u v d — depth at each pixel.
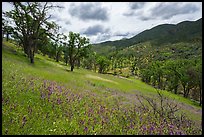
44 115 10.95
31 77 20.20
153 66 137.25
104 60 149.75
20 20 72.69
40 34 73.25
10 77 17.28
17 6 71.56
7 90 13.34
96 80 60.97
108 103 19.00
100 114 13.29
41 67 58.84
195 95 104.81
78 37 84.25
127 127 11.67
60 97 14.81
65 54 120.31
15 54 71.62
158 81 131.38
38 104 12.37
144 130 11.55
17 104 11.54
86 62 157.50
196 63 99.94
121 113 14.71
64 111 12.34
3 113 9.95
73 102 14.62
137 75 198.62
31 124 9.73
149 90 69.56
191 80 92.25
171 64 105.62
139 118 14.05
